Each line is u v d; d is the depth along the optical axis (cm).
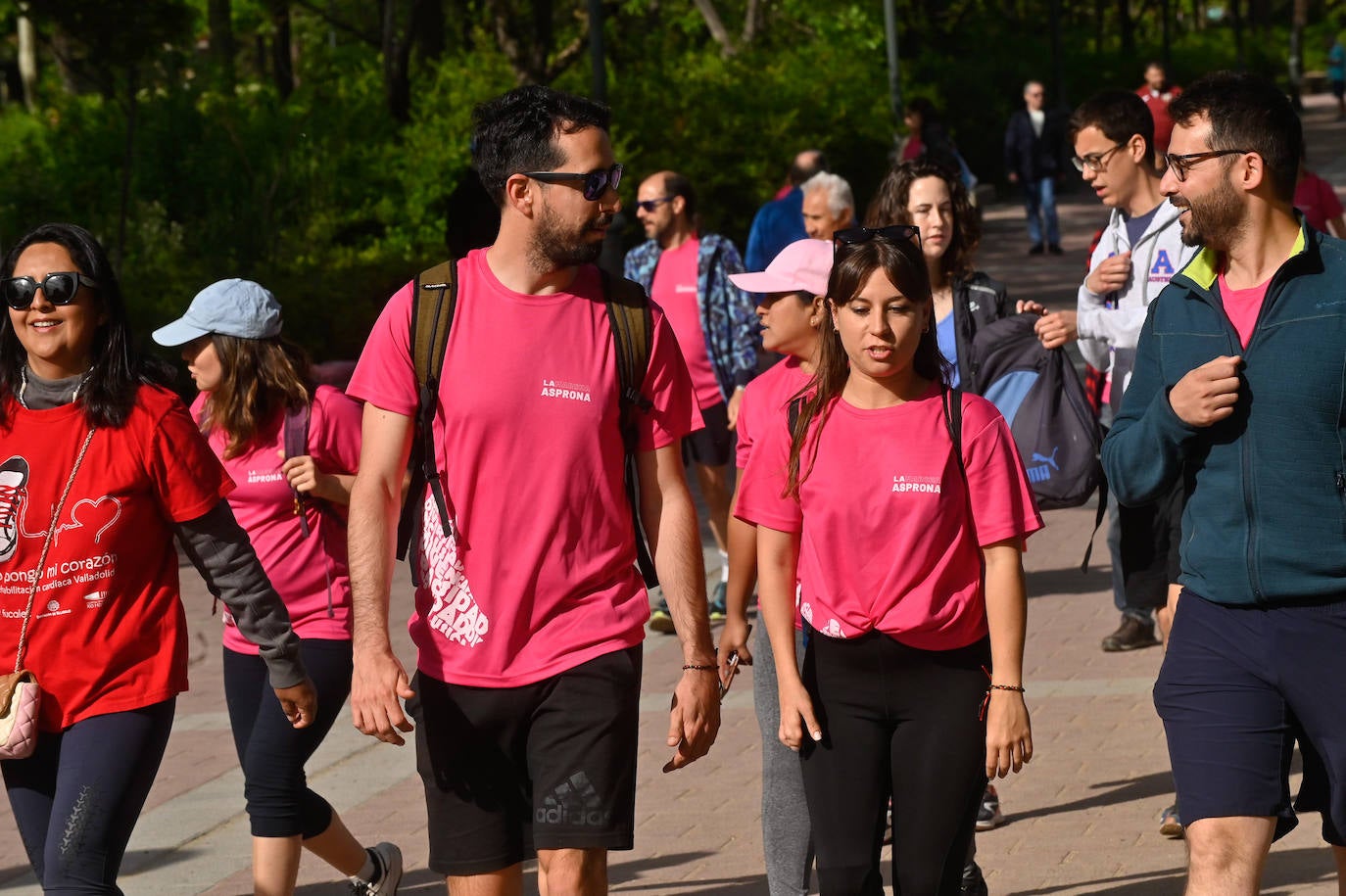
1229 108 441
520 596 439
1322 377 428
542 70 2552
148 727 454
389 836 710
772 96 2758
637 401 450
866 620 455
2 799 779
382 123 2308
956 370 658
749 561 530
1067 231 3244
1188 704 444
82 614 451
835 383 462
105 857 445
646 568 467
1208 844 432
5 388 460
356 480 446
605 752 439
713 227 2592
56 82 2984
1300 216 445
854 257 448
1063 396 644
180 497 460
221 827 730
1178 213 664
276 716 558
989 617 453
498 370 438
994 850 656
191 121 2095
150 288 1839
